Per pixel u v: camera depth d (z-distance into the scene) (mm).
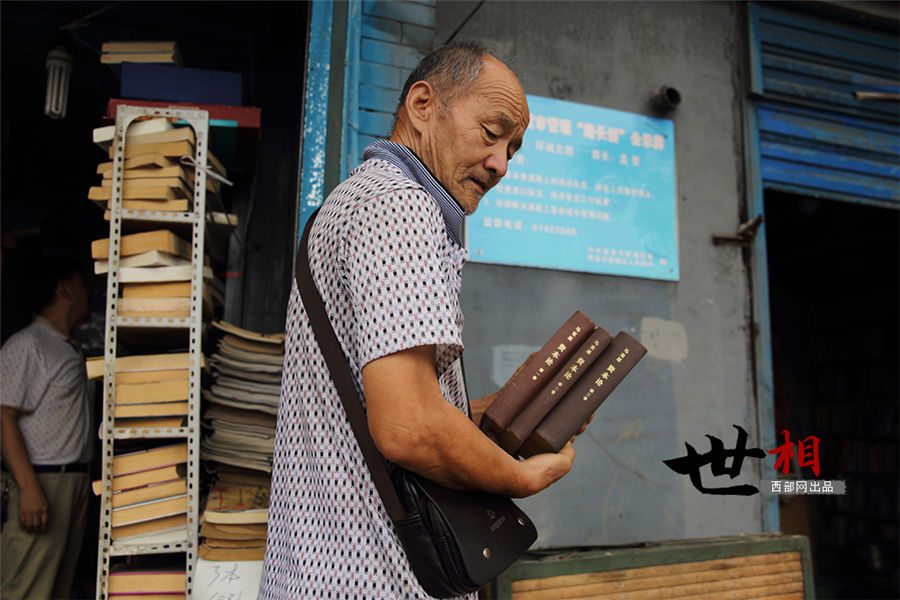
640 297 2590
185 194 1834
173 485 1740
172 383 1729
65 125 3523
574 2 2646
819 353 5297
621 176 2605
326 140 2131
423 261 825
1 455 2342
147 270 1752
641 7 2766
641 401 2525
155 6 2973
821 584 4359
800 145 2980
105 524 1686
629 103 2680
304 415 907
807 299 5379
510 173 2443
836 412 5117
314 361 903
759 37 2934
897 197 3123
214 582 1656
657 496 2475
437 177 985
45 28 2875
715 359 2672
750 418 2689
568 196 2508
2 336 3420
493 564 822
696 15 2877
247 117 2117
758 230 2811
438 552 814
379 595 830
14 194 3617
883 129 3143
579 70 2609
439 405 786
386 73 2217
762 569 2209
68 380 2510
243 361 1924
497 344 2346
